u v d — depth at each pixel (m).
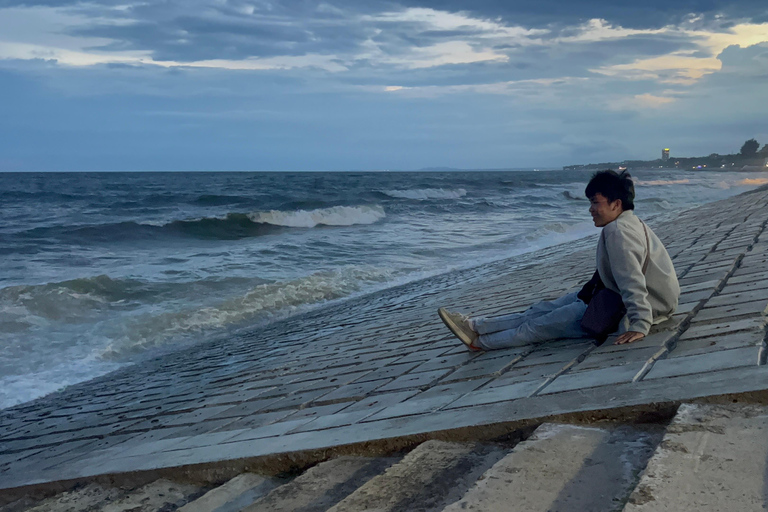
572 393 2.81
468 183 63.75
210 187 59.34
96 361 8.77
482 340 4.33
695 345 3.19
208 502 2.65
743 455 1.82
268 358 7.01
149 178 91.69
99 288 12.49
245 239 22.61
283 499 2.42
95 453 4.21
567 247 15.24
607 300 3.61
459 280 11.91
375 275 14.54
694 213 17.84
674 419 2.18
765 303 3.79
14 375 8.12
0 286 13.04
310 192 48.81
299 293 12.63
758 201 16.23
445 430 2.68
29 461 4.72
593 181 3.62
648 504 1.60
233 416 4.41
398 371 4.49
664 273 3.62
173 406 5.41
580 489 1.88
